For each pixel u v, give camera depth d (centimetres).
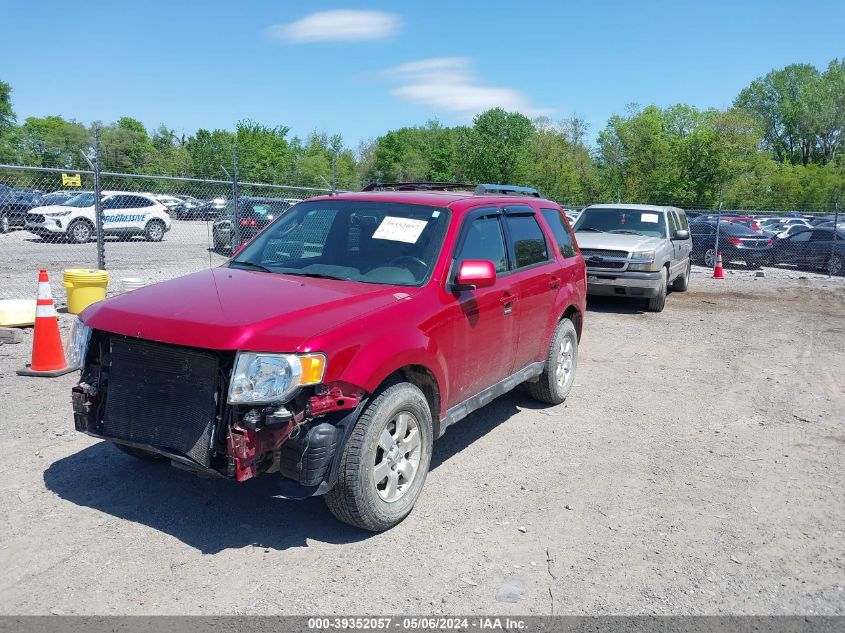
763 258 2172
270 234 520
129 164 5016
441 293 443
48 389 630
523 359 568
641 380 767
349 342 364
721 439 577
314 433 349
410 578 351
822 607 338
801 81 8456
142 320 370
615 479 486
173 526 394
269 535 390
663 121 6519
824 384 765
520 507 436
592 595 342
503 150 5453
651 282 1197
